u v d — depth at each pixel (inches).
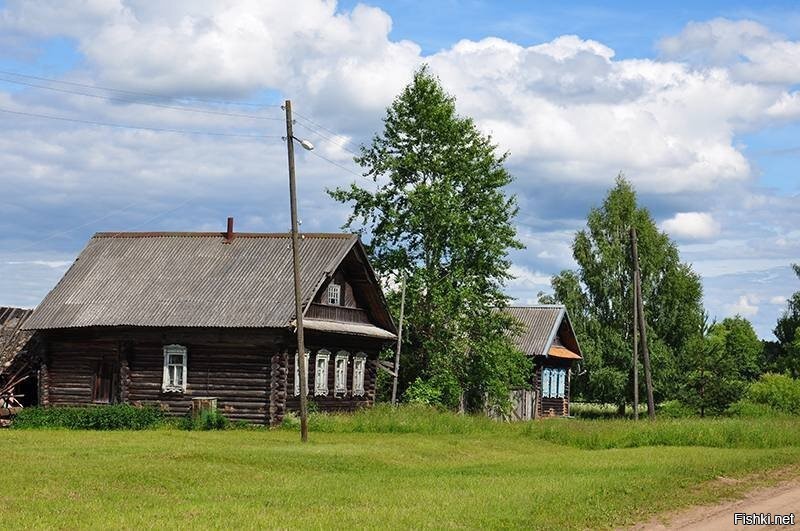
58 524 680.4
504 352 2337.6
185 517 717.3
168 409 1788.9
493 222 2352.4
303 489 897.5
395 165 2338.8
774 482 1050.7
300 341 1432.1
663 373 2967.5
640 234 3102.9
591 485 921.5
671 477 1002.1
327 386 1925.4
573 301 3134.8
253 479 964.0
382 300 2032.5
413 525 702.5
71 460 1009.5
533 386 2787.9
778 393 2600.9
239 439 1409.9
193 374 1785.2
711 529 749.3
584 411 3270.2
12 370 1927.9
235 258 1904.5
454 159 2354.8
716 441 1521.9
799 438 1536.7
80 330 1857.8
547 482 954.7
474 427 1705.2
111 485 879.7
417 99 2391.7
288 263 1856.5
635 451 1384.1
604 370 2989.7
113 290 1895.9
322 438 1494.8
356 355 2028.8
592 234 3164.4
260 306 1759.4
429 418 1716.3
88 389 1878.7
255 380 1747.0
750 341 4232.3
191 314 1777.8
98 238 2062.0
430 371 2332.7
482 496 849.5
